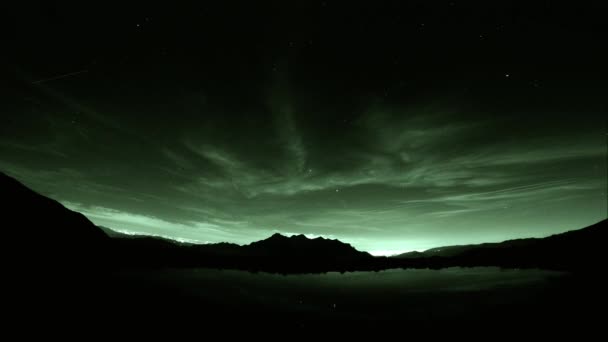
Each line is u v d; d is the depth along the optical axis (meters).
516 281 43.69
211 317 20.12
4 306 16.86
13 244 33.44
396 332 18.84
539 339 16.72
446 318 22.53
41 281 24.53
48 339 13.26
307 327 19.58
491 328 19.33
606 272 50.88
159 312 19.89
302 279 51.00
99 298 21.61
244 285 37.94
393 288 40.38
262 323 19.78
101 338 14.16
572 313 22.34
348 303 28.78
